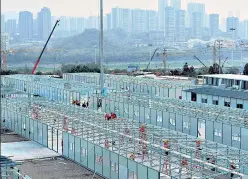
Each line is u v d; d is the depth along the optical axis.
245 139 68.44
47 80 138.25
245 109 85.75
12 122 85.88
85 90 112.50
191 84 126.94
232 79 110.06
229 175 48.75
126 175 54.84
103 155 59.28
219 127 72.75
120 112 96.44
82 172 61.34
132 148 57.91
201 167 49.94
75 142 65.50
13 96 108.12
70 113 78.38
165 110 85.62
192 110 82.62
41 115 80.12
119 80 137.75
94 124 67.44
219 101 97.56
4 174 42.38
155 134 62.47
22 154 69.56
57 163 65.38
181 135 63.03
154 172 50.06
